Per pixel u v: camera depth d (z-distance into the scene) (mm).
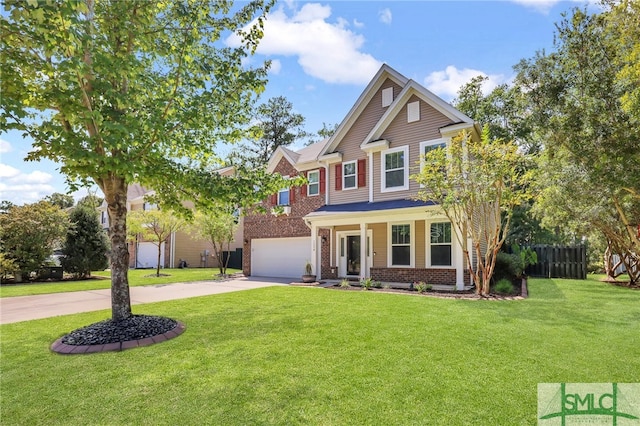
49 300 10430
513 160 9320
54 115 5504
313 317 7035
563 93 7816
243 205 6809
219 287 13242
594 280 13859
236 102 6406
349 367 4230
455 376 3928
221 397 3498
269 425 2967
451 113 12102
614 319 6594
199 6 5926
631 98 6117
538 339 5289
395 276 13000
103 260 18750
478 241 10008
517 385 3688
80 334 5637
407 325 6238
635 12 6359
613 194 7980
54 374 4180
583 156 7379
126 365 4445
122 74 4926
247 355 4746
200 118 5797
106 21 5211
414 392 3537
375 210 12273
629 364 4246
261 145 33750
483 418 3041
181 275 19578
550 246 15328
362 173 14562
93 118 4688
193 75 6164
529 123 8547
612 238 12461
